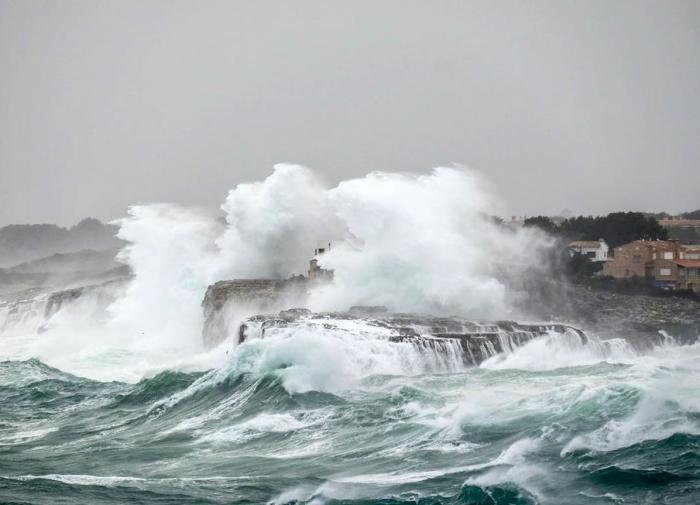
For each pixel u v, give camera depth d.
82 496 109.75
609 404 125.19
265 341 168.50
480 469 109.19
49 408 175.12
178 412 157.50
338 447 126.44
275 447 130.25
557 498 99.25
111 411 167.75
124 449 136.38
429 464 114.06
